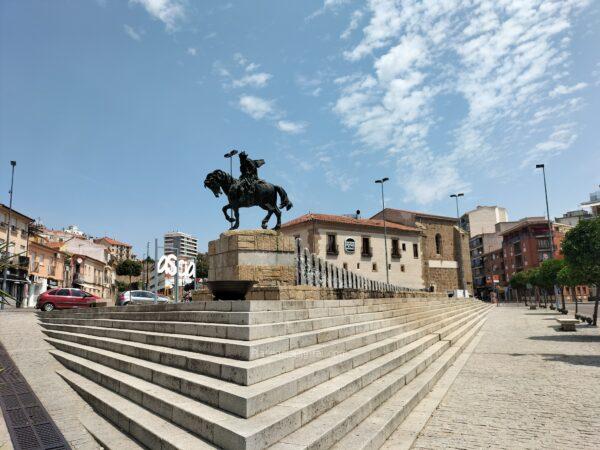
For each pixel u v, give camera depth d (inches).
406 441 184.1
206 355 218.1
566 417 221.8
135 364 241.3
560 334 673.6
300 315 280.8
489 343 573.9
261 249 430.6
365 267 1667.1
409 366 298.4
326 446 155.7
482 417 226.1
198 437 155.5
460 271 2062.0
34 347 423.5
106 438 178.5
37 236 1846.7
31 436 184.5
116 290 3029.0
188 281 991.0
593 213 3046.3
